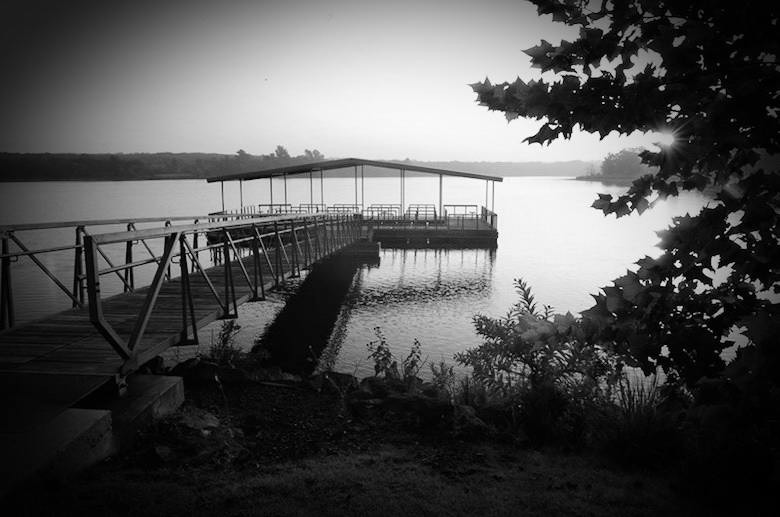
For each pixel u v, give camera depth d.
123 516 2.71
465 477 3.44
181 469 3.46
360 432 4.38
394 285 20.67
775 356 1.36
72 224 7.46
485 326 5.39
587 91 1.82
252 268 13.22
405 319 15.19
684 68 1.65
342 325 14.38
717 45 1.60
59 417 3.50
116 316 6.90
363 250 25.53
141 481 3.21
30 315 15.30
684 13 1.71
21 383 4.08
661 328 2.05
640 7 1.79
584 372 4.92
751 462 2.95
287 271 12.27
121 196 105.31
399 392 5.35
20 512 2.66
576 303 17.42
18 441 3.15
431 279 21.95
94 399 4.25
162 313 7.17
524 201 97.81
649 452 3.78
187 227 5.91
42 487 2.90
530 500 3.05
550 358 5.05
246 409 4.86
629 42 1.86
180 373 5.66
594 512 2.91
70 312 7.03
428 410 4.63
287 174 34.84
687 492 3.17
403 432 4.41
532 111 1.92
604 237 37.91
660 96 1.72
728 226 1.79
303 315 15.45
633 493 3.19
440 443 4.18
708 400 1.72
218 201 84.88
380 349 6.36
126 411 4.02
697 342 1.94
